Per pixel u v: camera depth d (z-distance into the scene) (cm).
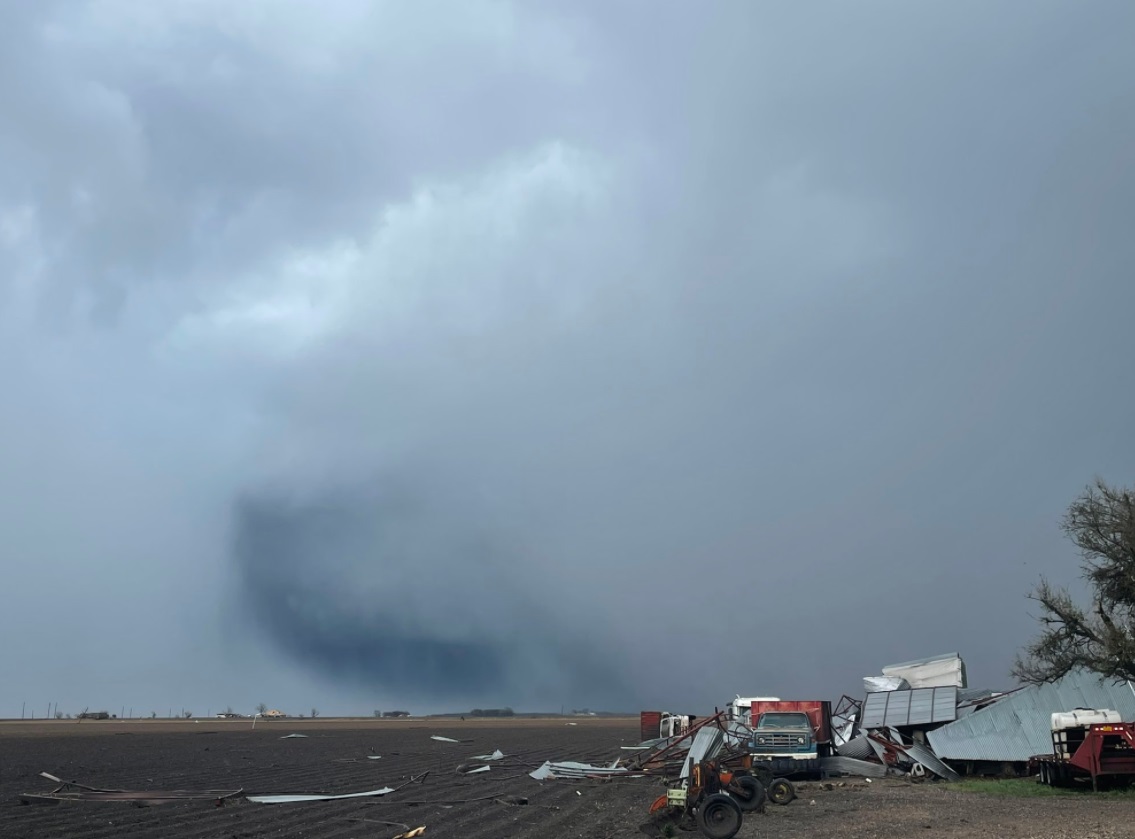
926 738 4406
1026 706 3994
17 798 3111
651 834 2270
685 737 4275
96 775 4244
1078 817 2480
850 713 5356
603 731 11681
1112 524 3381
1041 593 3506
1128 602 3419
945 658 5581
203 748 7050
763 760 3775
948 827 2334
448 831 2294
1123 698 3712
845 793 3412
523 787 3572
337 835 2203
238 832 2258
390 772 4462
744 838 2202
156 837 2162
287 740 8800
